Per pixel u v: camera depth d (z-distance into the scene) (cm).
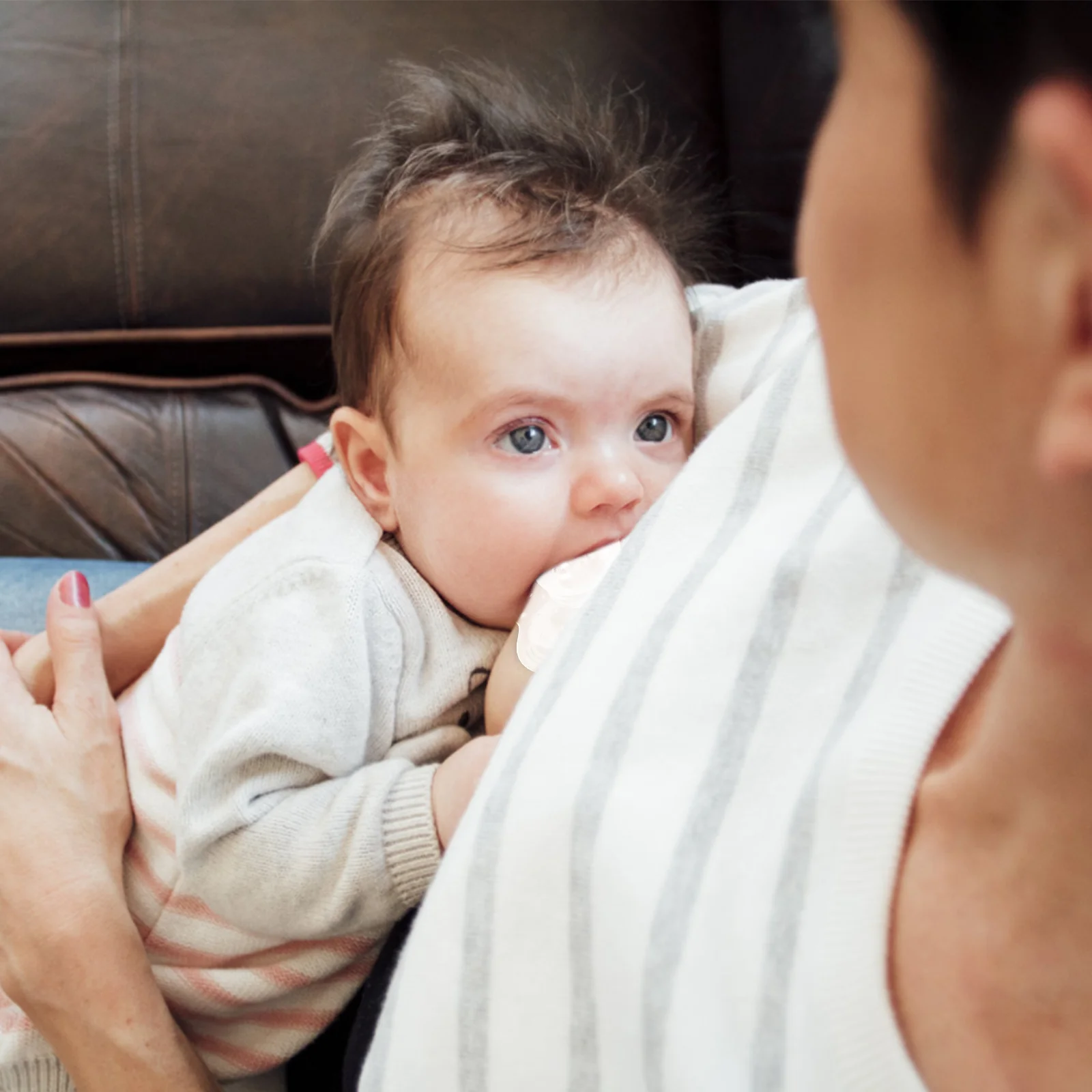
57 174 119
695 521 53
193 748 68
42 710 78
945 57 17
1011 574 20
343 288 75
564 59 121
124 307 122
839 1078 33
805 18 107
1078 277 17
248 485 122
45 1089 74
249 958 70
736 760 42
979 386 18
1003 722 30
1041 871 29
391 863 62
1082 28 16
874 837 35
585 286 65
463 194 69
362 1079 48
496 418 64
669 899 40
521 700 51
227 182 120
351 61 120
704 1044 37
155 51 120
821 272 20
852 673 41
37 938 66
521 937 43
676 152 122
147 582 87
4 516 119
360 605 67
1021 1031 30
